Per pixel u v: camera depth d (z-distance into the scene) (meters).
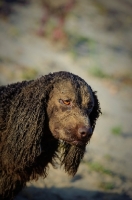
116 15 35.12
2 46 20.27
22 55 19.92
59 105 6.59
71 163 7.29
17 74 16.77
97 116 7.19
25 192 9.00
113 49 26.72
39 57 20.55
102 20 32.44
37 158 6.96
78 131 6.38
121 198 9.63
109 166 11.37
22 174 6.91
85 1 35.53
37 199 8.88
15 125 6.48
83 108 6.57
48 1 24.31
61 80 6.67
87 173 10.56
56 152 7.37
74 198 9.23
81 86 6.65
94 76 20.58
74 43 24.89
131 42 29.92
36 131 6.43
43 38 23.75
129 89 20.11
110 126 14.70
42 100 6.52
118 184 10.34
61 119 6.55
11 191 7.11
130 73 22.67
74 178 10.15
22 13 26.67
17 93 6.83
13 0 28.34
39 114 6.43
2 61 18.06
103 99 17.64
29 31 24.05
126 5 39.16
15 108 6.55
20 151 6.44
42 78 6.77
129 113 16.80
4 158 6.66
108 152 12.42
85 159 11.38
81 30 28.03
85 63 22.23
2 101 6.95
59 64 20.56
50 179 9.82
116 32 31.03
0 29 22.67
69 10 24.67
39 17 26.84
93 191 9.71
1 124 6.78
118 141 13.52
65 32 24.67
